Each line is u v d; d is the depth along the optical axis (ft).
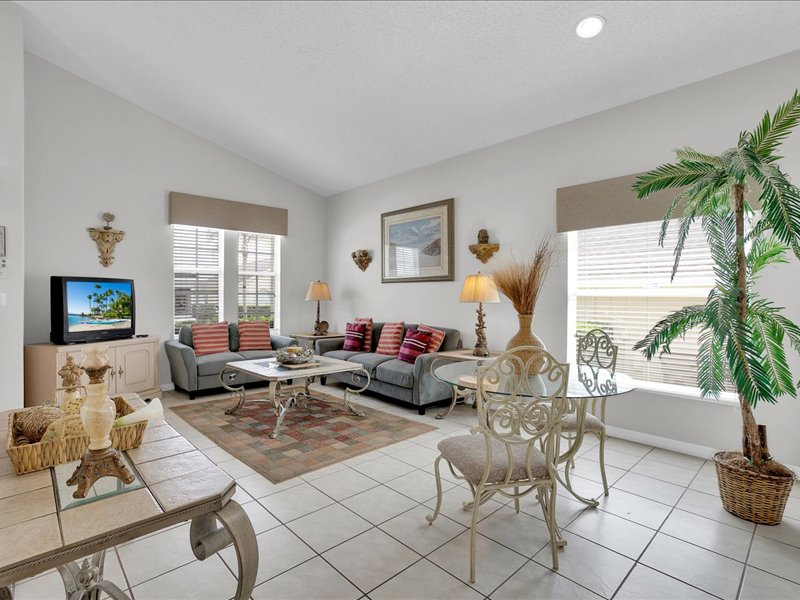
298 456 9.89
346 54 11.07
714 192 7.39
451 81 11.46
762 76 9.14
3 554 2.83
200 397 15.40
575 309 12.50
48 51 13.34
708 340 7.73
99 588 4.60
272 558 6.07
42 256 13.84
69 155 14.37
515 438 6.98
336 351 17.40
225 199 18.02
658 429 10.65
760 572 5.84
